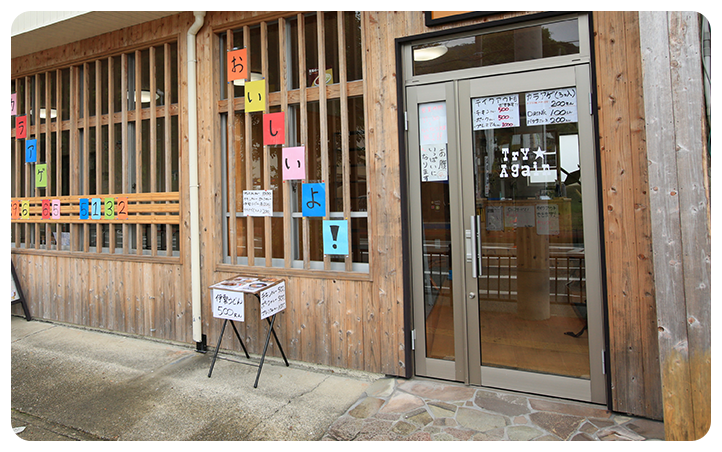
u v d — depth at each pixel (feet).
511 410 9.70
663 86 8.34
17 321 17.84
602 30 9.43
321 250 12.80
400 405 10.04
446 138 11.09
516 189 10.52
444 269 11.19
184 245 14.55
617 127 9.33
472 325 10.91
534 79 10.21
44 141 18.44
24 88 18.92
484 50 10.66
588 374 10.03
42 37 16.38
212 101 13.89
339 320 12.14
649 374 9.18
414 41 11.21
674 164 8.25
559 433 8.76
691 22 8.13
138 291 15.48
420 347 11.45
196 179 14.14
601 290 9.74
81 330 16.43
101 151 16.57
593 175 9.76
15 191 19.27
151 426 9.57
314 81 12.94
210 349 14.07
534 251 10.44
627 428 8.89
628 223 9.29
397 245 11.34
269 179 13.34
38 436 9.30
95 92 16.96
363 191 12.10
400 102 11.25
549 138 10.19
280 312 12.92
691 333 8.14
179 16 14.52
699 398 8.12
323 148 12.33
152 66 15.34
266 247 13.20
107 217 16.17
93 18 14.75
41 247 18.51
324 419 9.59
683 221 8.21
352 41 12.28
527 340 10.55
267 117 13.12
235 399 10.67
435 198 11.21
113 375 12.25
